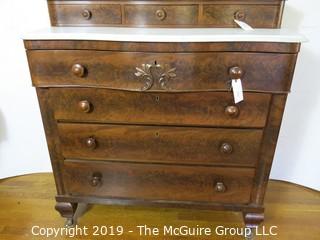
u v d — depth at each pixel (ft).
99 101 3.60
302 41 3.01
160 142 3.79
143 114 3.62
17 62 5.10
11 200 5.31
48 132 3.92
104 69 3.34
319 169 5.45
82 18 3.96
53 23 4.01
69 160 4.08
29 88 5.29
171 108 3.54
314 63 4.75
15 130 5.66
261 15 3.77
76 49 3.28
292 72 3.18
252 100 3.42
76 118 3.76
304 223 4.72
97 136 3.85
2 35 4.92
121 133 3.79
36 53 3.35
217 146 3.74
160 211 5.01
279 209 5.03
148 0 3.80
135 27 3.89
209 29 3.62
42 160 5.95
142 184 4.12
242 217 4.85
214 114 3.54
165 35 3.09
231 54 3.15
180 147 3.79
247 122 3.55
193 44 3.11
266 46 3.09
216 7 3.77
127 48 3.20
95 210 5.03
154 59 3.22
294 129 5.25
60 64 3.38
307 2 4.46
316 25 4.57
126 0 3.82
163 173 4.00
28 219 4.84
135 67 3.28
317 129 5.17
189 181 4.01
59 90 3.59
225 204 4.13
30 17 4.83
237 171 3.89
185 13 3.83
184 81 3.30
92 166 4.08
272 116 3.50
